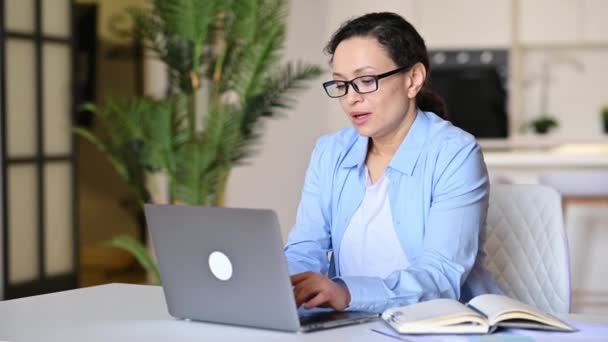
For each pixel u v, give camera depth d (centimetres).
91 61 841
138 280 756
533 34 887
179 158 509
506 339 187
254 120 517
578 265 561
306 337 191
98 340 193
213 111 509
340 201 251
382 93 230
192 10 494
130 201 850
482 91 888
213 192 516
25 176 560
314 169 261
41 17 570
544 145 869
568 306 269
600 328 198
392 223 242
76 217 604
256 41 507
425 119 243
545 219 274
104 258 844
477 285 240
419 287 213
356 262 246
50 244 584
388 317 201
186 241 205
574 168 596
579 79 917
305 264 252
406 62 232
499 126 889
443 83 891
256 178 737
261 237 191
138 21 520
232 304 202
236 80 514
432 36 885
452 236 226
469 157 232
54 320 213
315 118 751
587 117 916
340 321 201
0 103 535
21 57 555
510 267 274
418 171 237
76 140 604
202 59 511
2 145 536
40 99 569
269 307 196
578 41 879
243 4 499
